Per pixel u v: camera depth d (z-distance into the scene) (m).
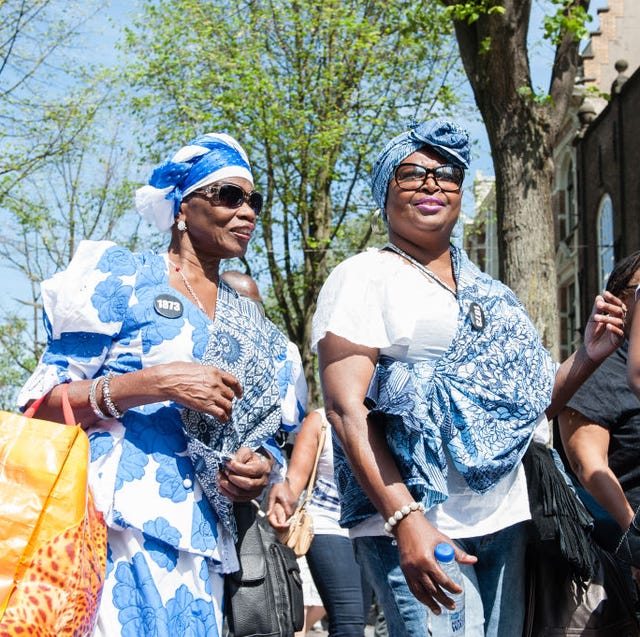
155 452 3.24
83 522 2.84
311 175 24.42
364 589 5.94
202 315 3.44
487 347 3.26
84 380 3.23
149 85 24.62
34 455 2.83
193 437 3.25
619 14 29.25
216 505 3.30
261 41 24.55
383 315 3.20
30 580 2.75
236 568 3.39
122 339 3.32
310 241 25.16
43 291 3.27
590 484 3.95
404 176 3.36
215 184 3.53
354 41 24.56
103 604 3.07
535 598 3.62
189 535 3.19
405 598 3.21
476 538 3.36
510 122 12.91
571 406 4.05
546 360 3.42
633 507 3.99
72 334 3.28
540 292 12.73
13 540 2.76
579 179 27.58
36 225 23.80
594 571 3.65
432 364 3.22
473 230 33.31
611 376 4.05
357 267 3.24
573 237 28.95
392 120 25.80
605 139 25.75
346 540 5.60
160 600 3.11
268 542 3.99
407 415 3.02
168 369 3.15
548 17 12.88
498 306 3.34
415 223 3.34
